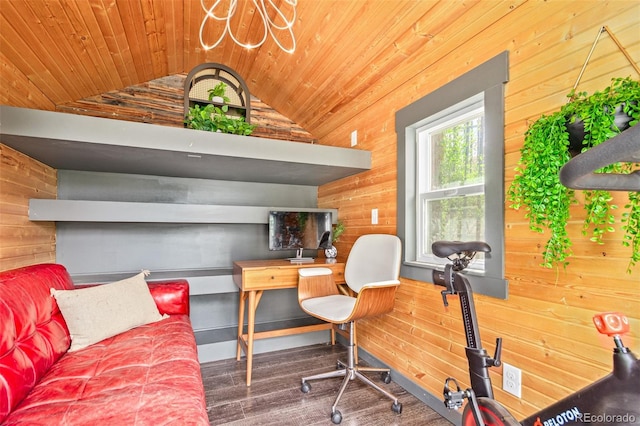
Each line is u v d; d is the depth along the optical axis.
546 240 1.32
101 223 2.78
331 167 2.54
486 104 1.59
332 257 2.91
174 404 1.11
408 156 2.20
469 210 1.87
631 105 0.92
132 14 2.10
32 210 2.16
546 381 1.32
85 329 1.67
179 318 2.15
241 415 1.82
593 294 1.17
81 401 1.13
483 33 1.62
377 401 1.98
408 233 2.20
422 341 2.01
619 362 0.77
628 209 1.07
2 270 1.80
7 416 1.04
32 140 1.77
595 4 1.17
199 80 3.01
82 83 2.53
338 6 2.00
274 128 3.54
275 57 2.73
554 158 1.14
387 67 2.26
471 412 1.12
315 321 3.20
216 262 3.13
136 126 1.93
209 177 3.05
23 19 1.63
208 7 2.25
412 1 1.76
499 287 1.50
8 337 1.19
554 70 1.30
